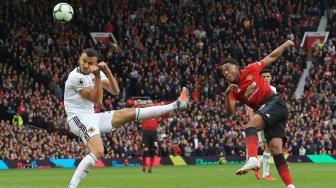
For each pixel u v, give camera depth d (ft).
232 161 165.68
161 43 207.41
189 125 169.68
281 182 76.38
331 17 219.41
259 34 213.46
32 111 161.17
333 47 208.23
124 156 156.76
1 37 196.34
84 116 53.31
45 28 201.36
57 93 178.19
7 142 143.02
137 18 215.10
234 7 220.43
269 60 54.54
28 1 206.90
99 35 208.85
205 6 220.23
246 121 171.63
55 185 77.97
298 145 168.96
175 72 192.54
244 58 203.10
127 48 205.46
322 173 103.96
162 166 146.00
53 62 186.91
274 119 52.85
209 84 190.49
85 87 53.16
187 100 55.62
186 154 162.20
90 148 52.08
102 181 84.48
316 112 180.45
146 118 55.42
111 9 216.74
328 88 190.70
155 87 186.39
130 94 186.60
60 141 151.02
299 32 215.31
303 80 202.28
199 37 208.95
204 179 86.99
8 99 164.35
